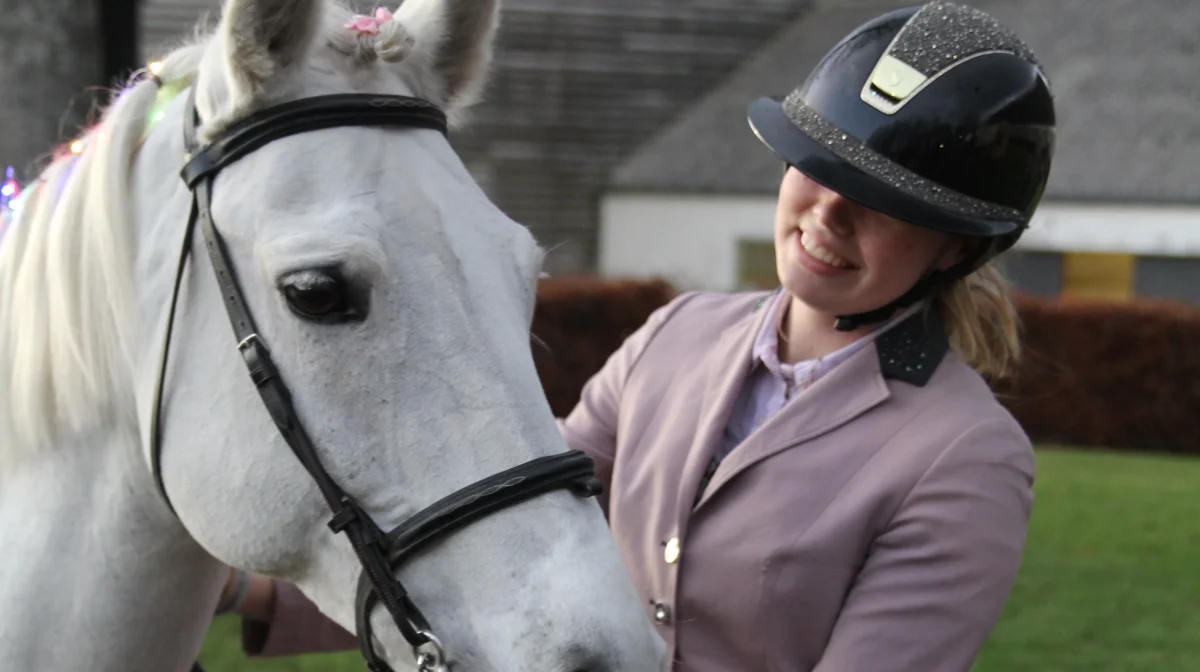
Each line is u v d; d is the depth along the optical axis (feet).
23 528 4.35
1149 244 31.91
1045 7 40.14
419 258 3.78
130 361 4.20
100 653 4.38
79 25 15.07
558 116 38.01
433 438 3.74
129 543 4.37
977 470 4.21
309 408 3.79
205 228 3.95
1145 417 27.25
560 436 3.92
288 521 3.91
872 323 4.58
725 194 34.68
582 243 36.24
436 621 3.70
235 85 3.87
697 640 4.43
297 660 11.54
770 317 4.81
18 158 14.64
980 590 4.14
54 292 4.24
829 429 4.41
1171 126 34.01
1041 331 27.50
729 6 42.24
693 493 4.51
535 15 40.04
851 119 4.32
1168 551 16.22
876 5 41.98
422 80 4.24
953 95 4.24
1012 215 4.37
